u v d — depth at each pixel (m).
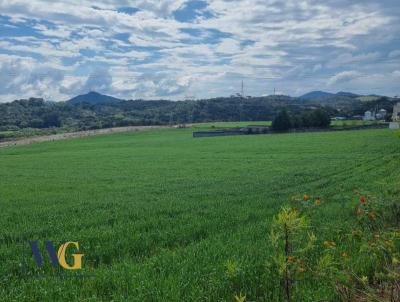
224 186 24.44
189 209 16.61
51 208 18.19
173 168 39.19
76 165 46.34
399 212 9.96
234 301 6.93
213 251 9.60
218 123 169.50
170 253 9.83
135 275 8.11
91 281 7.95
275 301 6.81
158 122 172.50
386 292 6.84
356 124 109.25
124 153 63.53
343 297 6.24
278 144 68.19
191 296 7.00
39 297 7.38
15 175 36.84
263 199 18.61
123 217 15.30
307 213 9.31
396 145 53.97
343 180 25.56
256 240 10.70
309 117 114.62
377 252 7.91
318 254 8.79
